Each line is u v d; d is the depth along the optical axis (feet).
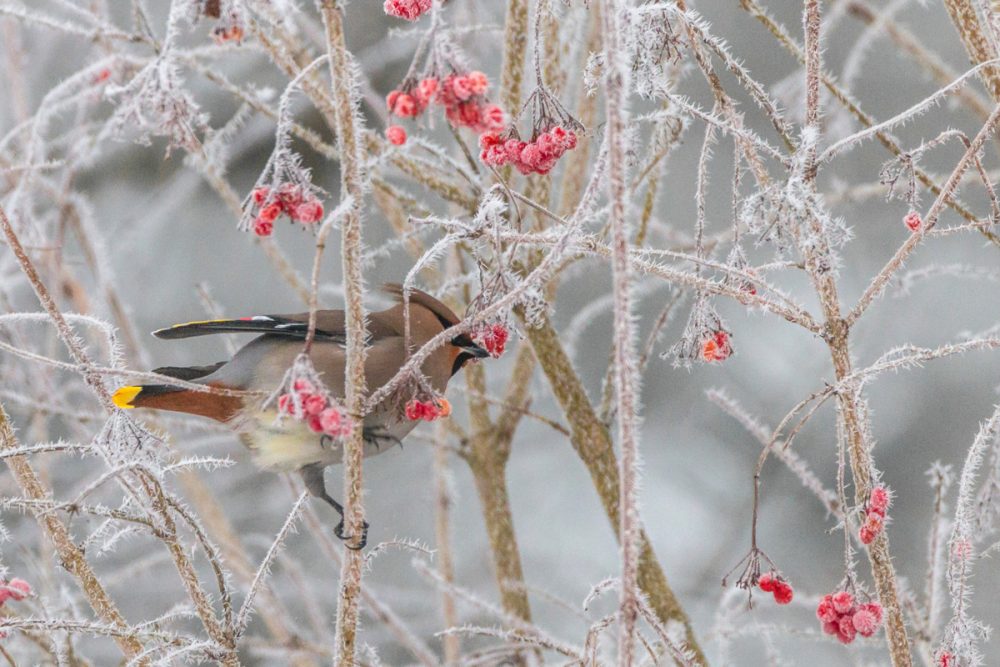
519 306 31.96
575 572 55.26
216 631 22.75
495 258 23.45
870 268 55.26
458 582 53.62
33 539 41.55
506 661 32.65
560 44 34.12
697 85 55.36
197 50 33.19
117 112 22.77
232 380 27.53
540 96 22.50
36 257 38.60
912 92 55.67
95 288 48.11
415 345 29.04
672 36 22.77
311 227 20.56
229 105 51.47
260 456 28.12
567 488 57.41
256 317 28.07
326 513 54.24
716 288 22.68
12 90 41.55
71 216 40.32
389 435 28.60
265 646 35.78
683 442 57.47
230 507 49.47
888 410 56.13
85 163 39.73
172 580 46.50
